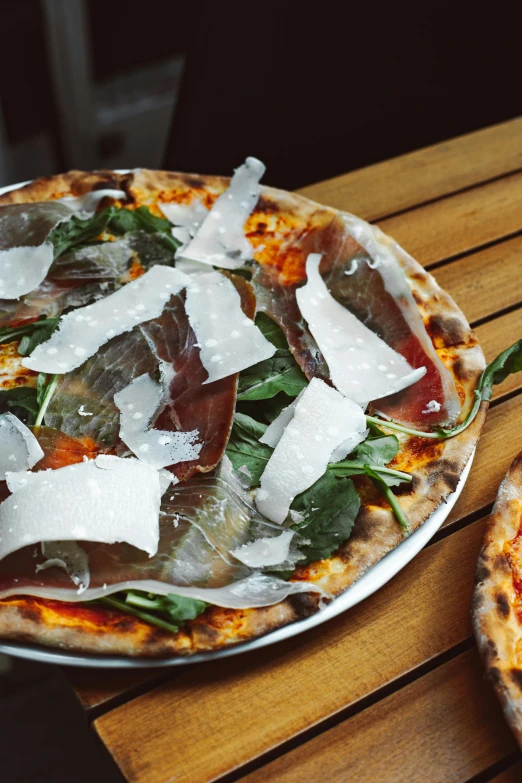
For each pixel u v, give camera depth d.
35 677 0.76
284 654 0.52
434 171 0.76
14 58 1.10
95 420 0.57
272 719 0.51
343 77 0.92
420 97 0.97
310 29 0.89
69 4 1.08
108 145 1.20
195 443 0.56
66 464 0.55
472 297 0.68
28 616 0.51
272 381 0.59
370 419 0.58
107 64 1.17
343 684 0.52
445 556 0.56
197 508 0.54
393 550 0.54
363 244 0.65
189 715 0.51
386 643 0.53
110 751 0.49
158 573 0.52
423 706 0.51
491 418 0.62
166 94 1.23
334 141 0.96
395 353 0.61
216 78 0.90
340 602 0.52
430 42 0.93
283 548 0.53
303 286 0.63
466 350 0.62
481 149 0.78
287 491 0.54
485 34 0.95
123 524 0.52
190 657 0.51
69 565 0.52
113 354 0.59
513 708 0.49
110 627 0.51
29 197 0.68
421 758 0.50
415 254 0.70
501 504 0.55
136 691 0.51
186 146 0.93
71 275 0.63
